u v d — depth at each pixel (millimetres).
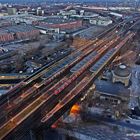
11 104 104312
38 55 183125
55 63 163500
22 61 168125
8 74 141750
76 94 113812
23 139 83500
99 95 118312
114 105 111188
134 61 179250
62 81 129375
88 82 129125
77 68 148250
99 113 103125
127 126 94500
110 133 89188
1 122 89188
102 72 147875
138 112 105625
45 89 119875
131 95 121188
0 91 120625
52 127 91500
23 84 127188
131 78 144125
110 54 179375
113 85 129875
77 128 91438
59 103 104375
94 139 85188
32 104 103688
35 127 86750
